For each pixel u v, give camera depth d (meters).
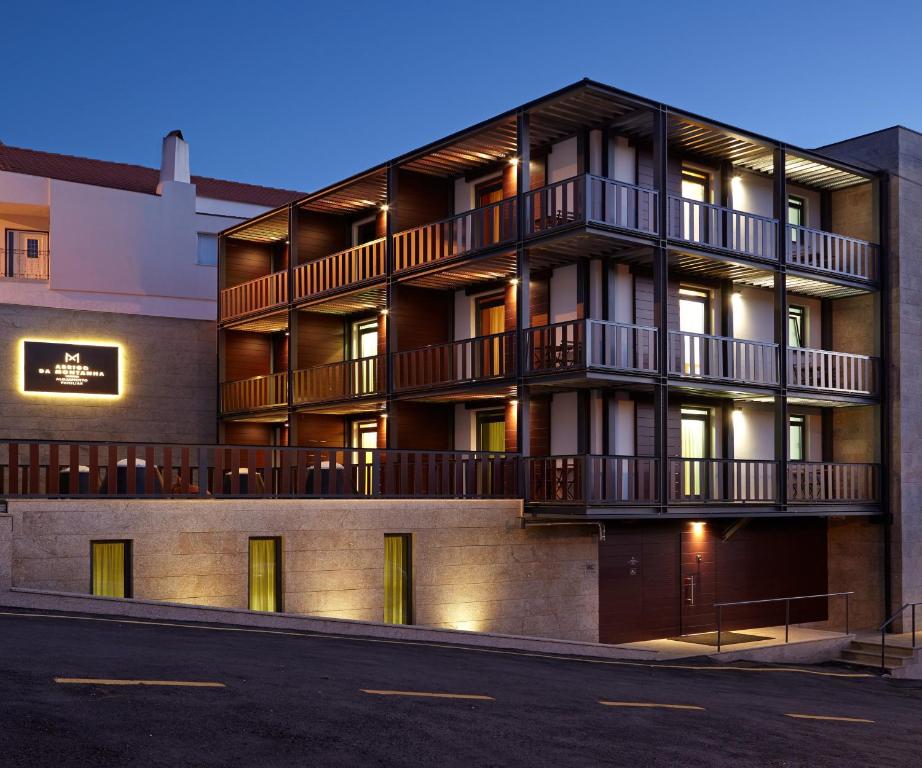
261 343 30.56
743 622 23.23
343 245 27.58
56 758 6.21
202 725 7.40
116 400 28.62
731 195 23.22
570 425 21.22
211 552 16.30
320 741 7.31
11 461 15.12
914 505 24.12
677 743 9.07
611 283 21.05
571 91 18.92
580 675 14.03
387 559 18.17
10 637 10.56
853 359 23.59
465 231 21.69
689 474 21.98
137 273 32.03
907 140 24.58
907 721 13.52
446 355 21.86
